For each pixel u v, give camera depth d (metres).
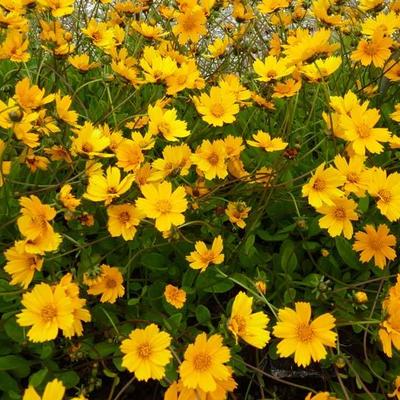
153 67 0.65
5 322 0.51
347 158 0.62
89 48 0.89
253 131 0.77
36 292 0.42
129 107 0.81
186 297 0.59
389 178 0.55
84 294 0.55
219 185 0.59
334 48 0.64
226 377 0.42
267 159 0.70
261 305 0.54
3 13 0.76
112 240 0.62
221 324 0.45
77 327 0.44
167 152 0.56
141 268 0.63
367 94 0.78
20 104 0.55
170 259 0.64
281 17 0.92
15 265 0.47
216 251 0.53
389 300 0.48
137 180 0.55
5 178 0.56
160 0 1.03
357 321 0.52
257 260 0.62
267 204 0.61
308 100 0.84
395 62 0.73
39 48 0.84
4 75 0.81
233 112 0.60
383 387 0.56
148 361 0.43
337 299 0.58
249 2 1.00
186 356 0.42
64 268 0.60
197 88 0.74
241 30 0.89
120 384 0.57
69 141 0.67
